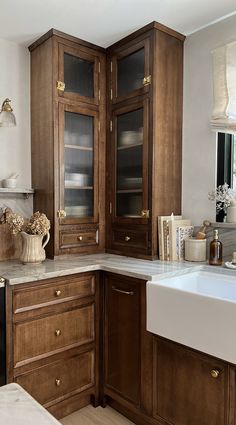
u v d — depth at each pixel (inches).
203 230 84.3
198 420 59.4
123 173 91.7
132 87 88.3
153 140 82.7
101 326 81.3
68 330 75.2
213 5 73.2
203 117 86.1
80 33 85.3
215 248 77.7
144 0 70.5
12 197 89.8
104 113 95.8
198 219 87.9
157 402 67.1
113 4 71.8
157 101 82.7
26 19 77.7
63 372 74.6
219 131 80.1
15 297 66.1
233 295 69.2
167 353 64.7
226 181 85.0
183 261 82.4
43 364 70.9
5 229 85.7
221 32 81.4
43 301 70.5
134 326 72.2
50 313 71.7
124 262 81.4
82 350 78.1
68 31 84.2
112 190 94.3
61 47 85.3
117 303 76.7
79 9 73.7
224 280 71.1
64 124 87.0
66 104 87.0
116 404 79.3
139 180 86.8
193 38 87.5
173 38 86.5
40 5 71.9
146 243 84.8
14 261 83.6
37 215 81.3
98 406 81.1
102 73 94.8
